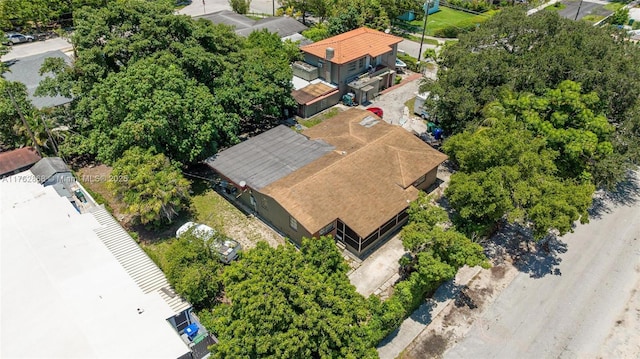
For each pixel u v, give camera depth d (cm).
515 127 3281
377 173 3466
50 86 3822
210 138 3659
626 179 4041
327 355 2036
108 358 2072
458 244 2675
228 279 2247
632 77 3656
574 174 3475
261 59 4475
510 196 3014
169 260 2745
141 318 2308
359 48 5150
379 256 3188
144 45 3844
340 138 3888
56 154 4000
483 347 2595
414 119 4853
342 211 3147
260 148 3831
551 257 3203
